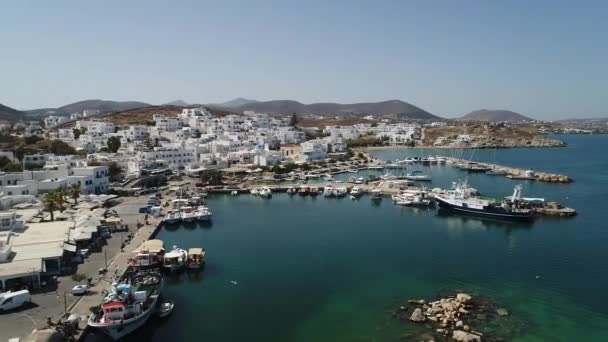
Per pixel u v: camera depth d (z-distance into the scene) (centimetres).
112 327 5459
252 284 7744
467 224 12262
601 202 14962
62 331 5106
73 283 6831
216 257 9244
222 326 6184
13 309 5862
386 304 6850
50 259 7231
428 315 6378
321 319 6369
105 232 9844
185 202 14025
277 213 13825
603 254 9325
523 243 10200
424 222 12538
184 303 6950
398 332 5906
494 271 8294
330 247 9981
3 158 16962
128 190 15450
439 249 9788
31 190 13162
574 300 6962
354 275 8156
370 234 11156
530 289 7406
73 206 11819
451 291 7344
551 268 8475
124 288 6028
